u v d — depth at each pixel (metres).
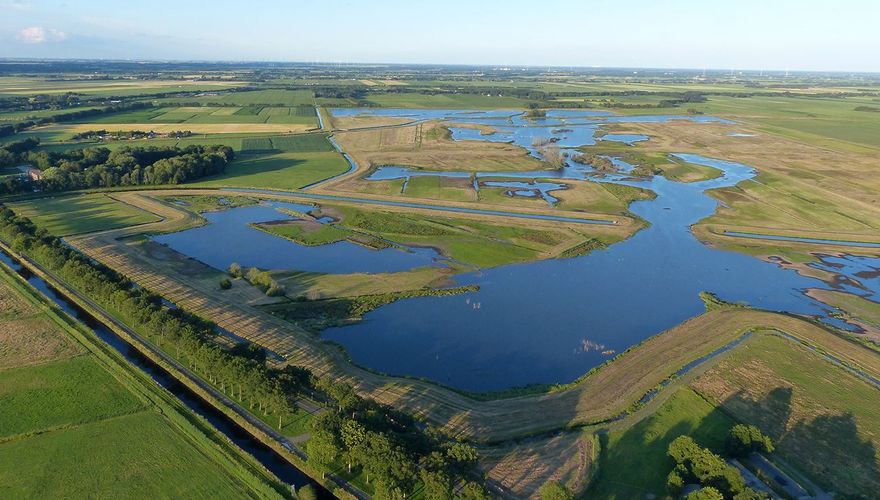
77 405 60.12
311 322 82.06
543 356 76.06
